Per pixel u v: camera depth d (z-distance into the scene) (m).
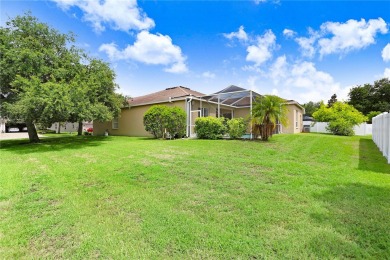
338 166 5.69
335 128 17.75
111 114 13.58
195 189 3.99
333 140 11.77
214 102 16.44
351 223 2.65
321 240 2.31
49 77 11.01
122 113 18.89
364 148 8.95
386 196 3.48
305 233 2.45
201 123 12.89
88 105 10.69
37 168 5.82
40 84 9.38
